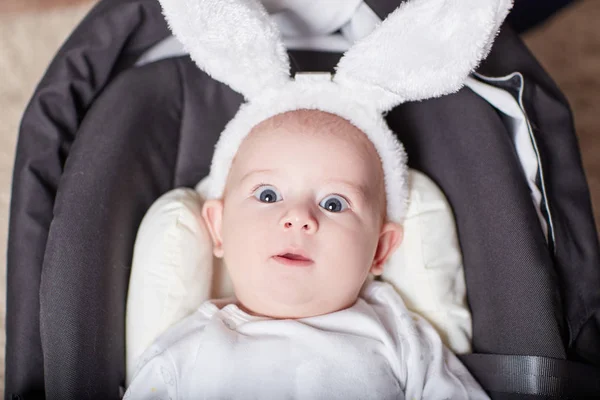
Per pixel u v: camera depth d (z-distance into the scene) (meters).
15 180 1.18
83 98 1.21
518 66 1.21
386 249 1.22
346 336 1.10
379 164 1.19
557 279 1.12
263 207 1.10
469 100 1.18
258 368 1.07
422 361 1.12
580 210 1.16
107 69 1.22
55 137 1.19
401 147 1.21
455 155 1.21
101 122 1.18
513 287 1.09
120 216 1.16
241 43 1.11
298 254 1.07
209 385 1.06
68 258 1.08
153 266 1.16
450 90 1.13
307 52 1.26
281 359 1.07
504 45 1.21
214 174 1.23
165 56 1.29
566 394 1.04
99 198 1.13
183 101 1.28
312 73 1.20
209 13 1.08
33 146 1.18
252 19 1.09
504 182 1.13
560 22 2.12
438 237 1.21
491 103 1.18
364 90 1.17
